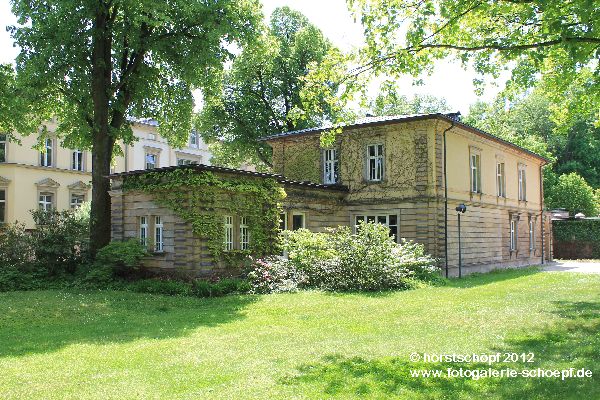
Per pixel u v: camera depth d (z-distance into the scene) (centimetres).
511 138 4981
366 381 637
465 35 1370
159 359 800
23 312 1323
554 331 930
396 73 1343
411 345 842
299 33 3991
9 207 3525
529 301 1353
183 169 1844
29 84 2111
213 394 604
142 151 4388
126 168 4209
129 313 1331
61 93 2486
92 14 2075
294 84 3994
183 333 1036
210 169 1850
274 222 2106
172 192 1888
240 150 4147
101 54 2233
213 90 2609
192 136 4956
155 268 1942
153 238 1988
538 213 3769
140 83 2406
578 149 5897
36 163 3684
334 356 781
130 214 2069
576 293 1511
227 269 1908
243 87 4069
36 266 2062
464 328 990
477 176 2797
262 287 1730
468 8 1168
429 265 2092
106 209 2241
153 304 1478
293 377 667
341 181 2611
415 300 1429
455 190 2512
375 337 931
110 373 722
